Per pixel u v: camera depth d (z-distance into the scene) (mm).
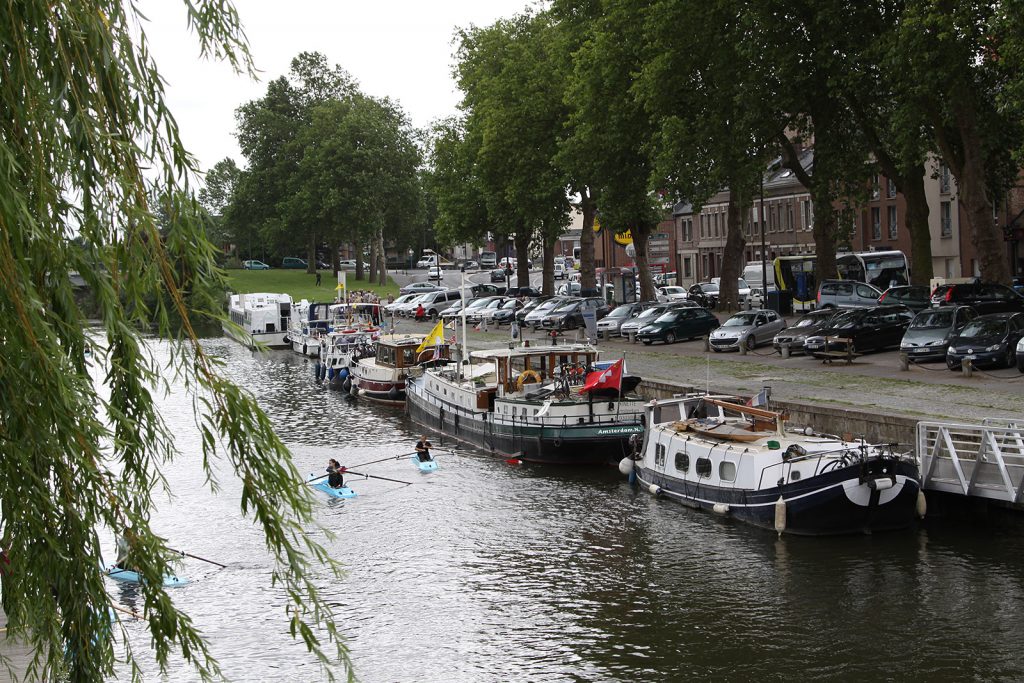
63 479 8547
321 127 117812
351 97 123375
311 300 108188
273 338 89750
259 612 23297
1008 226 71312
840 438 30016
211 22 8758
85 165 8609
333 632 9438
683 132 50469
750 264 80688
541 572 25109
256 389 63031
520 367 42125
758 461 27484
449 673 19625
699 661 19500
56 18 8445
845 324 46188
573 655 20156
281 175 128125
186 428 45469
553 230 74250
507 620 22172
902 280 74562
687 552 25875
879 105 50000
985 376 37250
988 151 45156
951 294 44688
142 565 8883
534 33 77125
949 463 27031
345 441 44219
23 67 8203
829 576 23438
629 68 56344
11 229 7949
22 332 8055
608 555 26062
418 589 24328
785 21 47031
